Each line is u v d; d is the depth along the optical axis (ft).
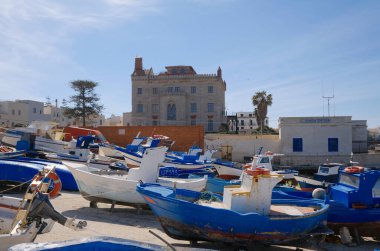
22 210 25.31
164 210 32.04
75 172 45.98
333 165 71.46
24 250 15.84
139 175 44.52
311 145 122.31
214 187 50.37
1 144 94.99
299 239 31.65
